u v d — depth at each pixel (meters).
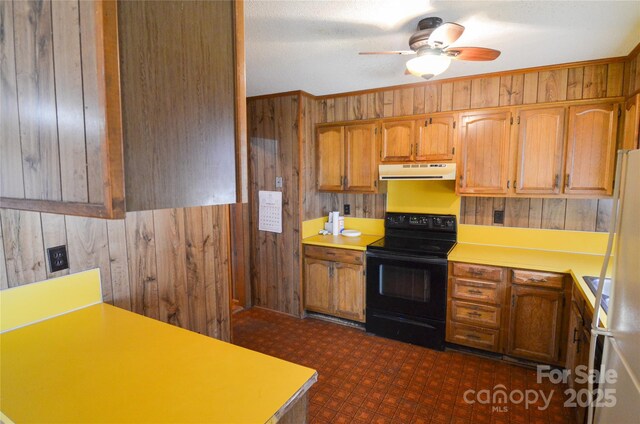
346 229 3.81
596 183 2.46
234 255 3.94
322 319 3.51
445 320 2.81
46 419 0.85
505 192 2.74
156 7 0.65
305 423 1.05
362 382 2.43
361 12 1.76
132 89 0.61
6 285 1.30
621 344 1.19
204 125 0.76
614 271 1.31
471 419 2.05
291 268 3.57
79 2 0.57
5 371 1.05
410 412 2.12
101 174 0.58
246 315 3.63
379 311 3.09
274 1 1.65
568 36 2.04
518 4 1.68
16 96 0.73
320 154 3.56
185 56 0.71
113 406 0.89
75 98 0.60
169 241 1.87
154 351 1.18
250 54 2.34
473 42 2.14
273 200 3.61
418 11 1.75
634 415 1.05
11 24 0.71
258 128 3.62
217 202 0.80
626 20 1.83
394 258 2.96
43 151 0.69
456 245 3.14
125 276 1.68
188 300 1.99
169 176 0.69
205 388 0.98
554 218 2.85
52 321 1.40
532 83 2.64
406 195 3.46
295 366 1.10
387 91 3.20
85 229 1.52
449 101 2.95
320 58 2.41
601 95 2.45
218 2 0.78
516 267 2.51
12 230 1.30
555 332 2.45
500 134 2.73
